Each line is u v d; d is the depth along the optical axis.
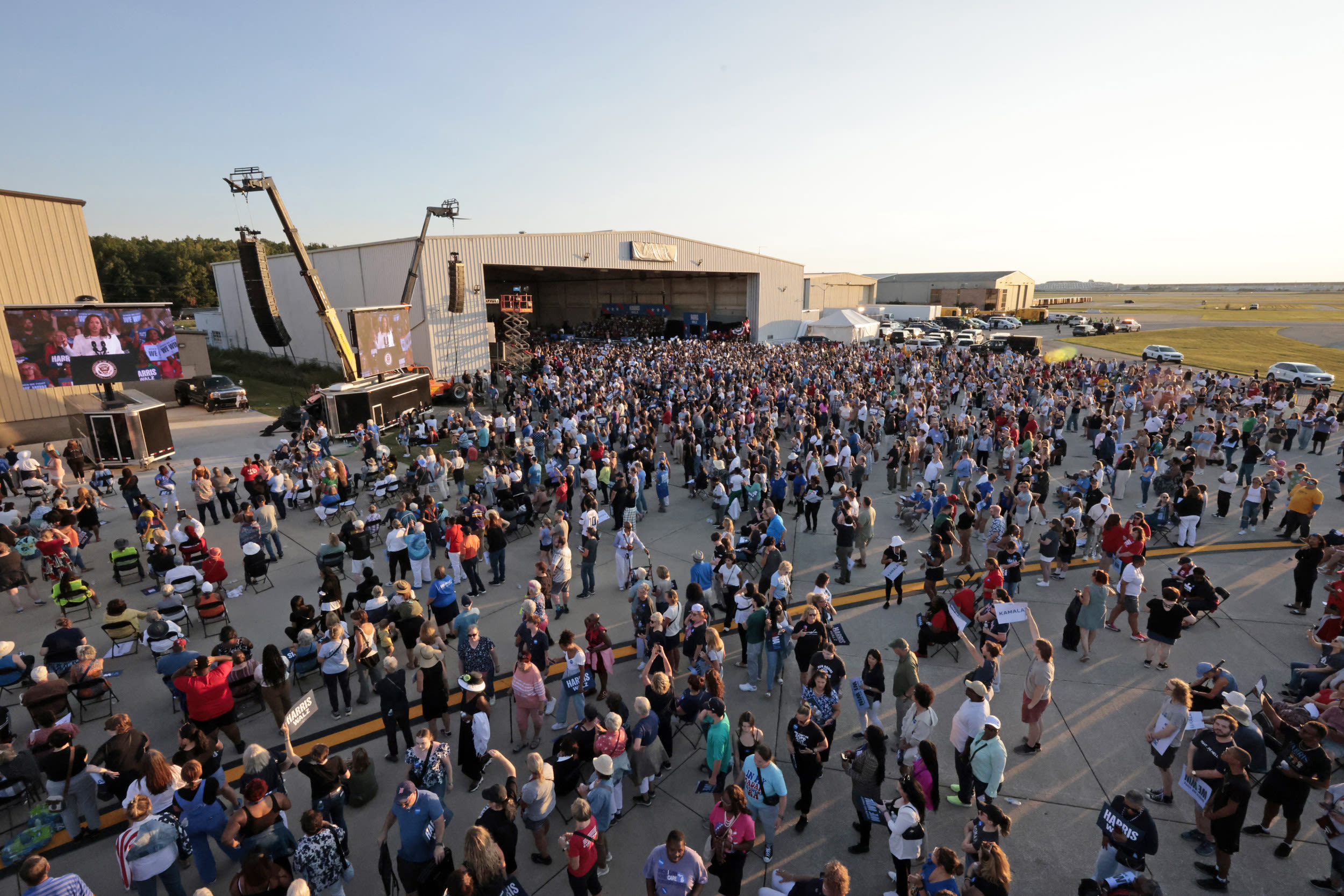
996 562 10.98
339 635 8.78
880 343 51.94
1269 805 6.68
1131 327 74.00
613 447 22.73
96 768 6.88
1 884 6.36
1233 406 25.61
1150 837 5.41
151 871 5.66
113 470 20.72
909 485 19.23
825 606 9.28
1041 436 21.11
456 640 10.93
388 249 35.78
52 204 23.00
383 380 27.91
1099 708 8.96
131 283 93.38
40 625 11.55
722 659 8.44
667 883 5.27
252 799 5.70
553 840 7.01
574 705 8.49
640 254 46.12
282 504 16.56
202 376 34.44
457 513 13.98
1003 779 7.73
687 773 8.02
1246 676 9.60
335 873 5.67
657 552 14.63
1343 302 160.25
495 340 40.47
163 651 9.21
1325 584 12.31
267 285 25.72
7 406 22.81
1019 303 103.12
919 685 7.06
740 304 63.69
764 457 17.97
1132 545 11.69
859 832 7.04
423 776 6.49
